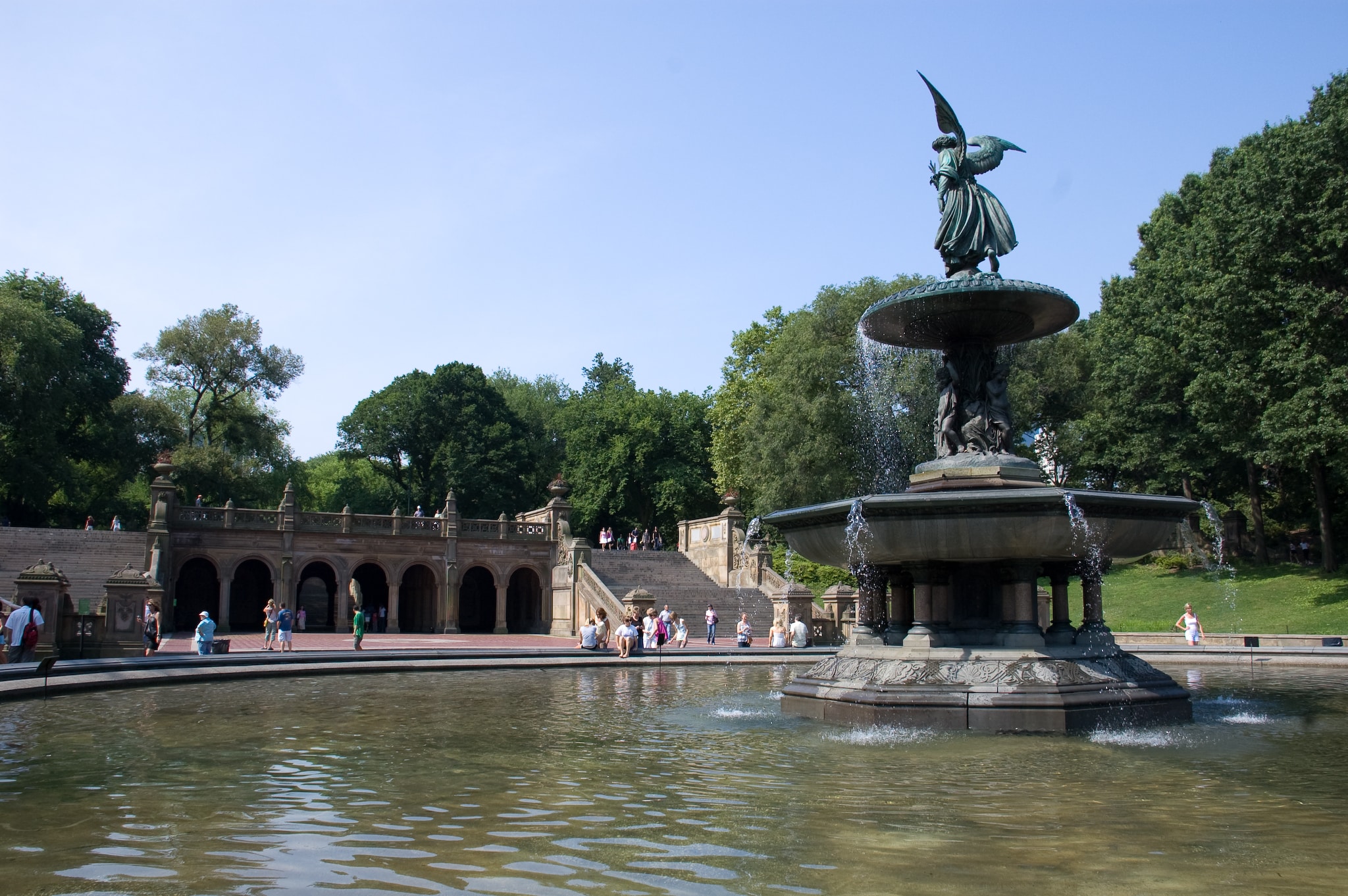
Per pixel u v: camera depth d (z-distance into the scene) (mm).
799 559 53375
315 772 9898
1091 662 14125
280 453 80625
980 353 16312
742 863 6367
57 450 56219
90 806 8227
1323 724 14039
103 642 26547
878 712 13562
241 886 5844
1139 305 51875
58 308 64500
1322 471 43469
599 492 75438
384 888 5805
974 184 16547
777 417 49344
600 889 5801
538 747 11664
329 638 42875
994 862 6383
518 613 57812
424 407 75188
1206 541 52219
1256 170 38188
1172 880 5992
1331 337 36406
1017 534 13742
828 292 51125
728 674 24688
